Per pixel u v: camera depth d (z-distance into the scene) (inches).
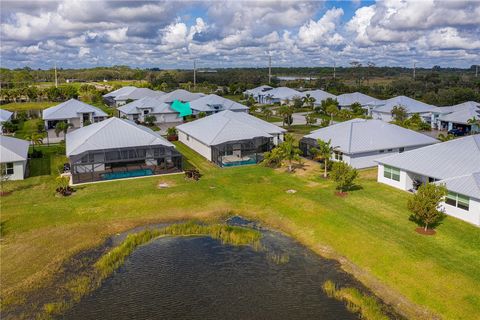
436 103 5137.8
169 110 4082.2
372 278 1152.8
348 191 1808.6
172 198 1770.4
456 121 3353.8
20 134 3289.9
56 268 1211.2
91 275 1178.6
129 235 1424.7
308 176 2064.5
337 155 2256.4
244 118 2824.8
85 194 1795.0
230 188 1902.1
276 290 1104.8
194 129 2760.8
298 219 1558.8
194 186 1923.0
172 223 1562.5
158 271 1210.0
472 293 1029.2
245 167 2255.2
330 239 1385.3
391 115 3937.0
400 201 1667.1
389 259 1213.7
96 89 6422.2
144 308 1027.9
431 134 3312.0
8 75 7701.8
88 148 2073.1
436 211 1326.3
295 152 2156.7
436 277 1106.1
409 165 1785.2
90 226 1501.0
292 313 1003.3
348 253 1291.8
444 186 1355.8
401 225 1430.9
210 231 1486.2
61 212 1601.9
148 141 2208.4
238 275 1186.0
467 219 1438.2
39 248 1326.3
